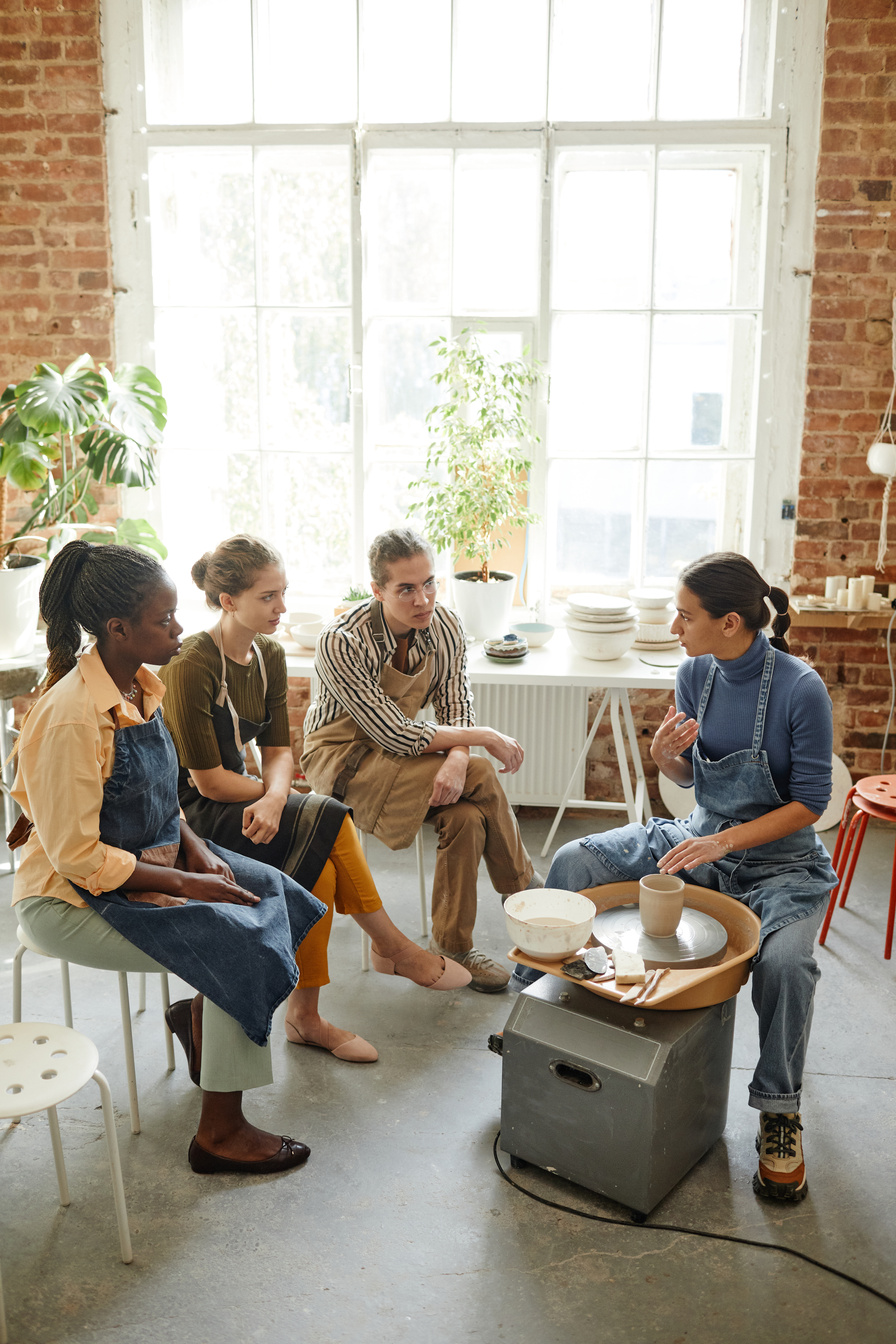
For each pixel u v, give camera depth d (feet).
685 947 6.96
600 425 13.00
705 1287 6.20
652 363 12.64
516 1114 7.06
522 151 12.33
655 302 12.58
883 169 11.69
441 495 12.12
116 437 11.29
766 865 7.57
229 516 13.60
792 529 12.79
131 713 6.64
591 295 12.75
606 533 13.29
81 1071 5.91
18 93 12.39
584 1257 6.42
